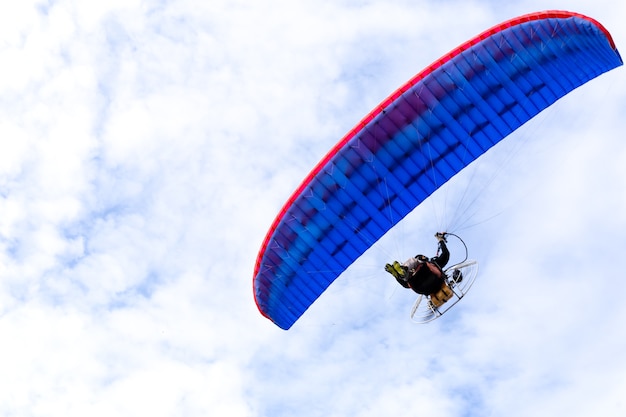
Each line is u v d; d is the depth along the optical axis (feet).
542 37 60.49
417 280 62.59
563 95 63.72
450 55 60.54
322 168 63.00
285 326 75.72
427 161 63.52
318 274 69.31
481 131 63.16
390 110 61.26
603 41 60.95
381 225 66.08
